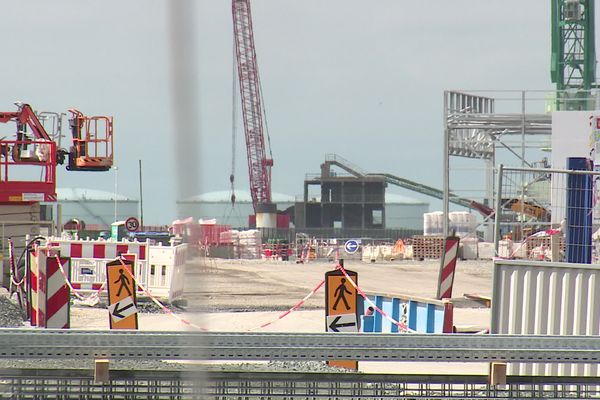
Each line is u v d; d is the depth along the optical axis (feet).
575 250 183.21
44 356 115.75
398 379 122.83
